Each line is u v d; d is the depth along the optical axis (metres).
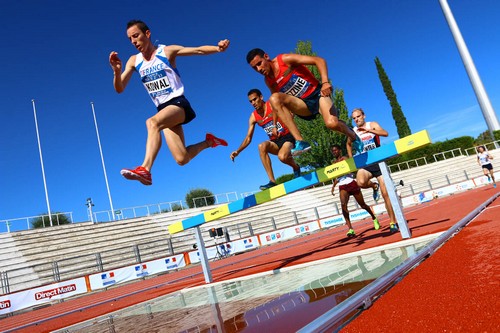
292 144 4.55
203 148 4.06
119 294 8.33
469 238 2.91
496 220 3.62
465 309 1.31
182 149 3.79
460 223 3.70
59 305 10.64
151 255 20.48
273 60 3.86
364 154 3.92
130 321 3.03
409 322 1.32
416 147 3.64
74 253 18.95
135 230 22.75
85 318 4.40
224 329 1.84
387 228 6.79
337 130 3.94
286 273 4.02
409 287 1.84
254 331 1.64
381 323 1.38
